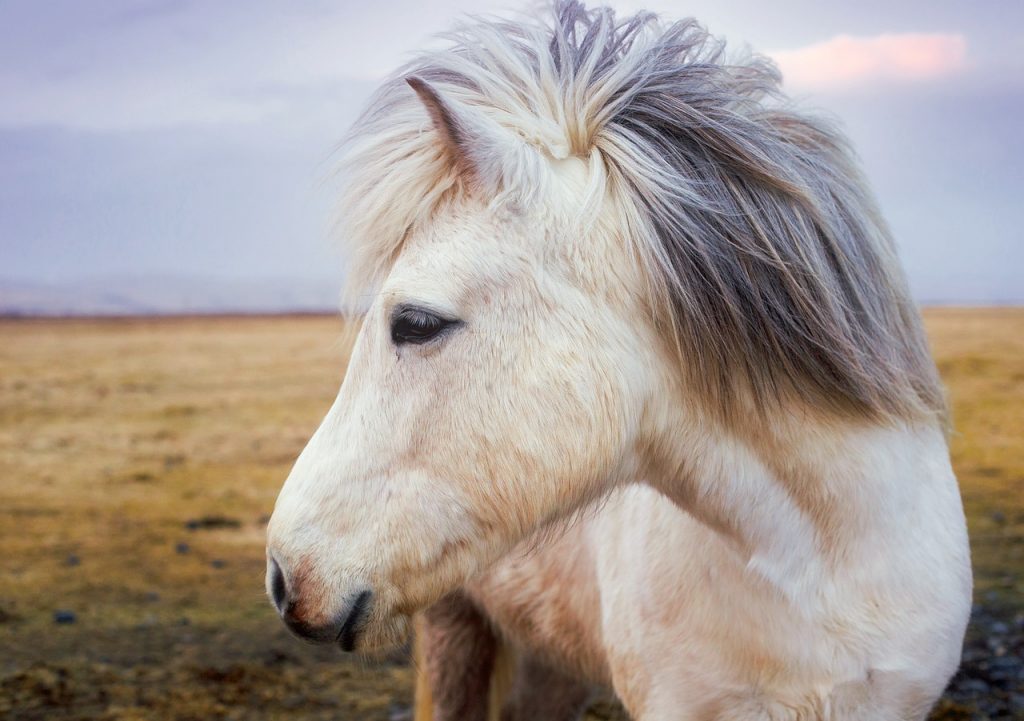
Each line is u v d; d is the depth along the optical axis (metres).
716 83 1.64
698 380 1.52
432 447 1.46
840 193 1.64
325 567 1.47
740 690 1.69
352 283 1.60
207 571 6.02
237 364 14.59
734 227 1.49
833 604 1.60
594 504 1.74
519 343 1.45
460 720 2.64
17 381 13.12
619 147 1.50
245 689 3.89
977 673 3.71
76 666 4.15
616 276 1.48
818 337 1.53
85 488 8.27
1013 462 7.78
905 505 1.63
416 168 1.48
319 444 1.53
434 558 1.49
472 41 1.63
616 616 1.90
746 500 1.58
